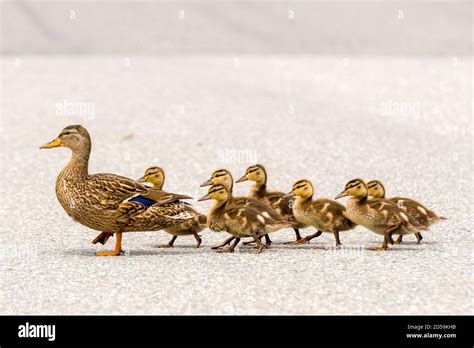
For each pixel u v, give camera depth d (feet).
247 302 31.81
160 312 30.91
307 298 32.19
